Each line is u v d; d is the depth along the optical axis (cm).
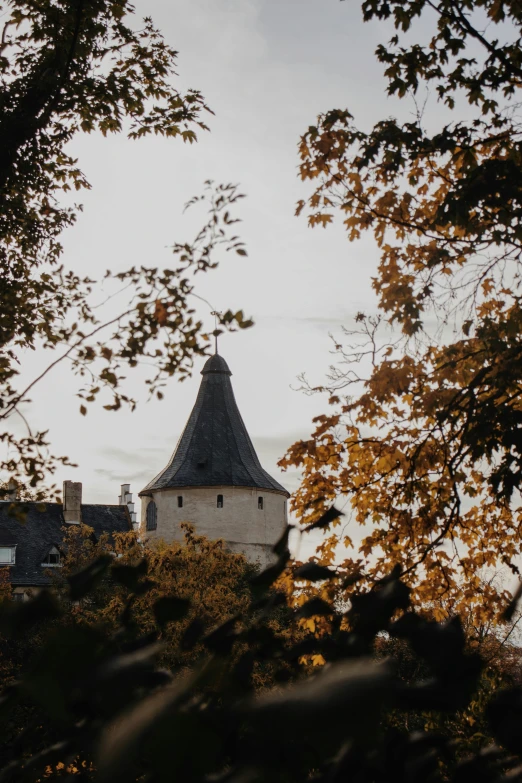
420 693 97
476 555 712
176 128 1027
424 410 654
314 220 717
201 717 91
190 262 532
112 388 586
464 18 681
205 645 129
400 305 667
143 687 105
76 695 95
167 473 5684
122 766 85
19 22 920
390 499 695
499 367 591
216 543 1739
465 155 681
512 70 675
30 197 1052
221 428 5803
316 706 85
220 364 6012
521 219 616
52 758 120
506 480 554
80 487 5294
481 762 123
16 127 910
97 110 992
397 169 669
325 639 137
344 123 688
